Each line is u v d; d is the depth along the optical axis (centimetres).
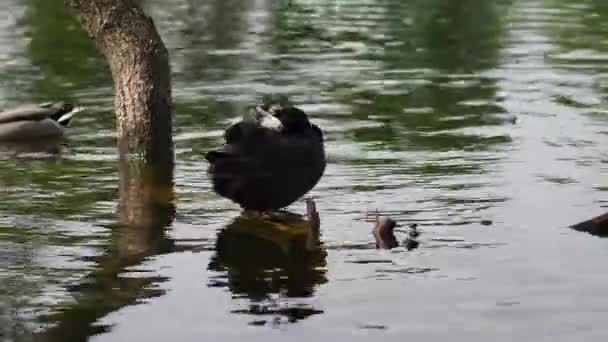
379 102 1694
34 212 1147
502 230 1049
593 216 1095
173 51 2159
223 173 1121
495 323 804
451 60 2050
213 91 1775
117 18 1405
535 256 962
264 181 1112
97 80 1914
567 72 1922
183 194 1227
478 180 1252
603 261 944
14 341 784
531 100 1700
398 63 2023
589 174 1274
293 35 2342
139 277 925
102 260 974
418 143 1439
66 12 2659
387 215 1113
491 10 2695
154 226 1090
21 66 2031
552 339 773
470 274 916
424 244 1008
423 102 1692
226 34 2366
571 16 2577
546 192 1195
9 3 2817
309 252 992
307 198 1095
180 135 1510
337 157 1370
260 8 2772
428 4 2812
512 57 2073
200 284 904
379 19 2562
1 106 1697
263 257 980
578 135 1477
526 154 1376
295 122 1150
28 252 1000
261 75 1905
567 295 859
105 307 850
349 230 1063
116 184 1277
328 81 1850
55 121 1573
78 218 1122
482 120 1571
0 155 1452
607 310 826
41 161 1414
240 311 838
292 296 871
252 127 1138
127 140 1430
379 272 929
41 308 850
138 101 1415
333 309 839
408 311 831
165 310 842
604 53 2103
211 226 1091
